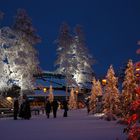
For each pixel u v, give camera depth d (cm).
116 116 2923
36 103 6625
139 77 718
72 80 7356
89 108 4344
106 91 3338
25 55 5622
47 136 1509
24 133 1683
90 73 7581
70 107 6519
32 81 5706
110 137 1420
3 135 1591
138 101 695
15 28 5691
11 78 5534
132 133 703
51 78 8000
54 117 3419
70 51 7469
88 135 1517
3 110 3959
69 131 1744
